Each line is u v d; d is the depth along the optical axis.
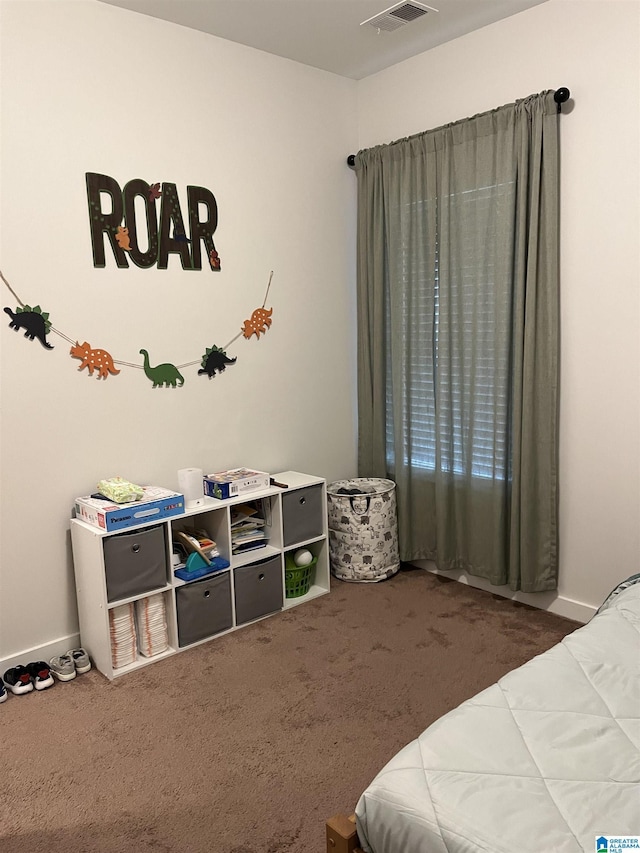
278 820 1.94
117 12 2.84
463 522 3.47
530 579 3.18
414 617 3.19
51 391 2.78
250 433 3.48
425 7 2.92
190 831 1.91
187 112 3.09
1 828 1.94
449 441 3.45
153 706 2.53
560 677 1.62
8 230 2.62
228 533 3.06
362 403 3.89
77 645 2.94
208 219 3.20
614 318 2.86
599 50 2.77
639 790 1.27
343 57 3.45
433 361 3.52
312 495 3.38
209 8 2.88
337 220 3.78
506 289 3.10
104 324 2.91
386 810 1.30
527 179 2.99
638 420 2.84
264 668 2.77
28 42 2.61
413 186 3.47
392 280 3.61
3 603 2.74
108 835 1.91
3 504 2.70
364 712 2.45
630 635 1.79
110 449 2.98
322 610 3.29
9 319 2.65
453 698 2.51
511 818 1.21
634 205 2.75
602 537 3.00
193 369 3.22
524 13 2.98
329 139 3.69
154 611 2.87
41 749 2.29
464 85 3.26
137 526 2.72
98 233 2.85
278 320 3.54
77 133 2.76
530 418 3.08
